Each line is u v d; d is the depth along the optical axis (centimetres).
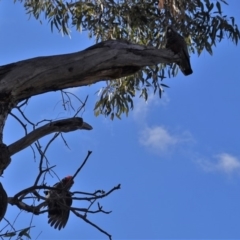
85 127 696
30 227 641
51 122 682
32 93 722
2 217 638
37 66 718
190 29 1009
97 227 659
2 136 696
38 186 655
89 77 737
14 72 713
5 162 666
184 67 780
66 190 660
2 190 640
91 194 658
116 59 738
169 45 775
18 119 707
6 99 703
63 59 727
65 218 704
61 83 729
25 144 673
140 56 747
